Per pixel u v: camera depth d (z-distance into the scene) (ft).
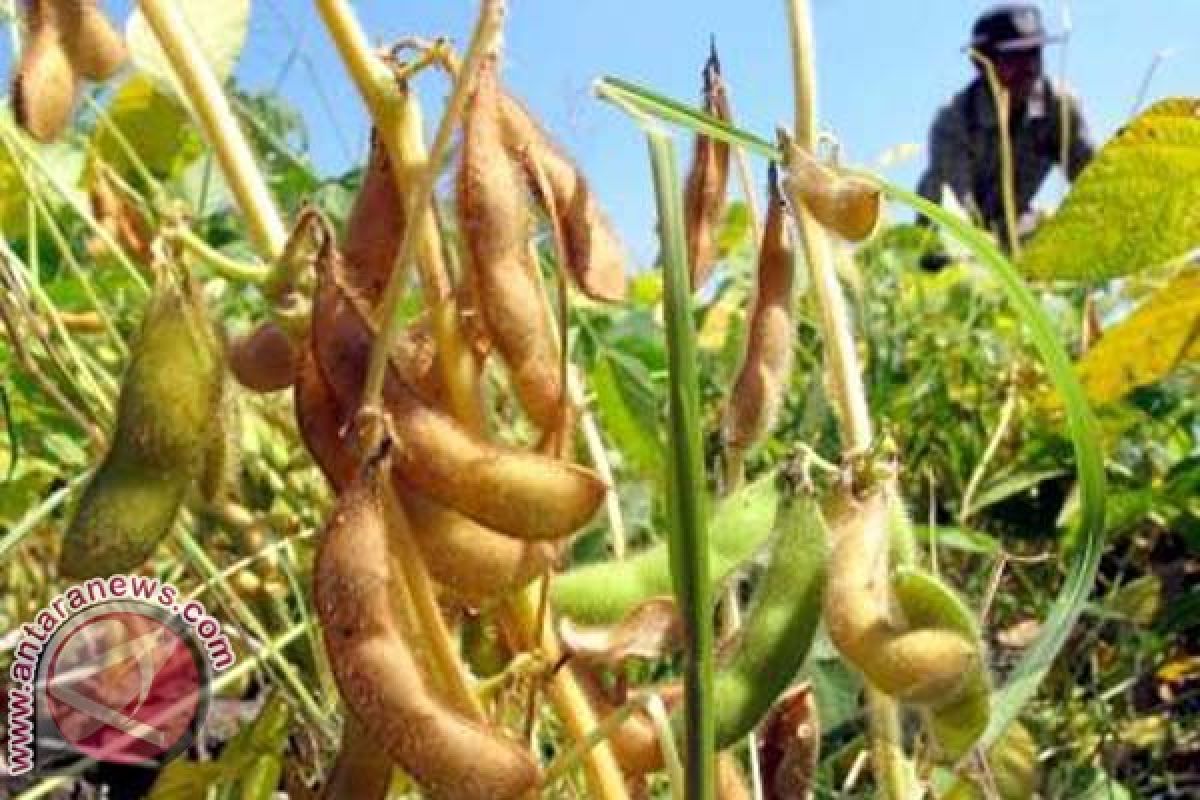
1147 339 1.69
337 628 0.86
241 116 2.71
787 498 1.06
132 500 0.95
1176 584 2.75
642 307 3.34
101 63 1.00
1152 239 1.38
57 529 2.13
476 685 1.00
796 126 1.28
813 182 1.06
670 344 0.86
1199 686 2.60
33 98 0.97
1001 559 1.38
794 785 1.28
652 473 2.09
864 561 1.00
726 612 1.35
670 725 1.04
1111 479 2.81
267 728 1.38
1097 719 2.20
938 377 2.94
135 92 2.37
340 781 0.94
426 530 0.90
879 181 1.07
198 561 1.60
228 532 1.73
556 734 1.57
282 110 3.17
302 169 2.86
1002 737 1.44
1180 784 2.37
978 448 2.94
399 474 0.90
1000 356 3.19
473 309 0.98
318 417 0.92
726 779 1.08
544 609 1.00
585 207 1.00
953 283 3.67
